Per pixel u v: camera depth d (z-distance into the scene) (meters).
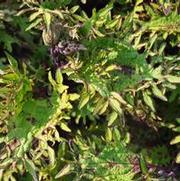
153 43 0.73
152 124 0.74
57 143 0.77
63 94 0.69
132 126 0.83
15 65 0.71
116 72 0.73
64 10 0.73
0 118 0.71
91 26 0.71
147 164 0.73
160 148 0.79
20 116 0.72
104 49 0.73
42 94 0.76
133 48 0.72
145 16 0.74
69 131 0.70
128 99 0.71
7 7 0.82
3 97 0.71
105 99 0.69
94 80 0.70
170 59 0.70
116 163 0.72
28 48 0.84
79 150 0.72
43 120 0.71
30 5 0.72
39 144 0.69
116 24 0.73
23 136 0.71
